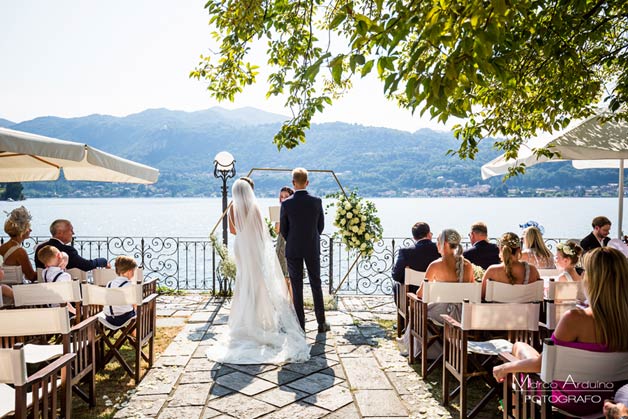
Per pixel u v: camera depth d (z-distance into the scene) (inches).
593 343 99.0
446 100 96.0
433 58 98.5
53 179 280.7
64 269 196.7
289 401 156.4
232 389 166.4
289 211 235.1
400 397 160.6
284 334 214.1
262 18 185.9
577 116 213.9
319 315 240.2
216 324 255.6
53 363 119.6
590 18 166.6
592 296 99.6
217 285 477.1
